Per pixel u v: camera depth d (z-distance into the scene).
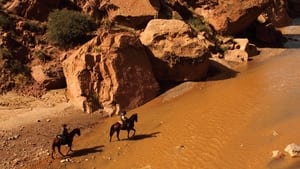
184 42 34.41
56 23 35.28
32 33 34.97
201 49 34.56
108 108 28.89
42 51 33.88
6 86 30.69
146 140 24.33
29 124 26.45
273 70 36.16
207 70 35.88
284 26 61.69
